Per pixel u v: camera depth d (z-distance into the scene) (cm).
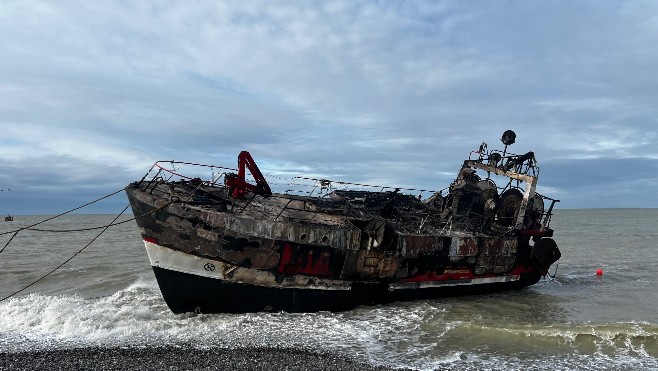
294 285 1677
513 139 2323
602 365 1321
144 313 1748
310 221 1750
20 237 5866
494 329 1559
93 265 3084
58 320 1667
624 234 6300
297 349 1401
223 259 1595
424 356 1373
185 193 1664
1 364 1259
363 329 1595
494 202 2252
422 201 2448
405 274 1883
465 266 2052
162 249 1580
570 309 1975
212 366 1255
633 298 2214
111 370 1219
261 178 1856
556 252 2259
